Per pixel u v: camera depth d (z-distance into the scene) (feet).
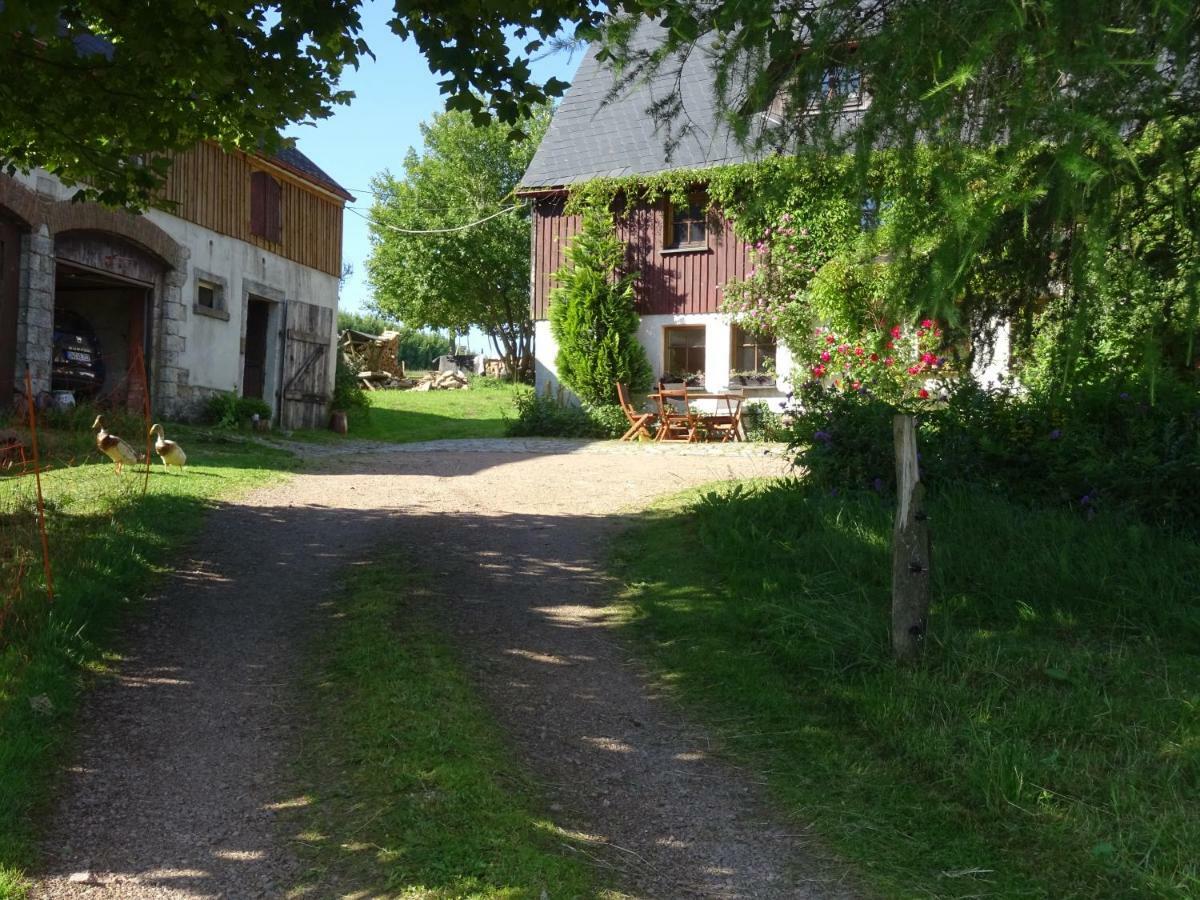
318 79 21.90
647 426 58.65
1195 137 16.87
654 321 62.34
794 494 26.13
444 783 12.73
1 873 10.82
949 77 14.46
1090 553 20.16
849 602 19.60
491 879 10.74
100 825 12.03
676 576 22.77
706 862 11.70
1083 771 13.26
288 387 60.59
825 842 12.21
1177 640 17.62
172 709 15.57
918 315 15.74
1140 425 23.29
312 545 25.59
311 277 64.18
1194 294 16.49
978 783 13.03
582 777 13.84
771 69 17.44
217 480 33.32
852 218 17.62
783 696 16.46
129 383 49.19
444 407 83.97
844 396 28.32
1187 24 13.89
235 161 55.62
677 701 16.70
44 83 21.74
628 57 19.94
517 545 26.32
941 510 23.38
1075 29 13.85
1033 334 23.13
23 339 40.88
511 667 17.81
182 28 18.93
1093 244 14.38
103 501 26.89
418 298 129.29
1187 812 12.17
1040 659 16.81
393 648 17.65
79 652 17.16
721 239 60.34
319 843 11.60
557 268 65.16
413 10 19.20
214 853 11.44
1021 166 14.79
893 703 15.44
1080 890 10.99
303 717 15.31
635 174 61.36
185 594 21.22
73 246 43.83
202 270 52.90
